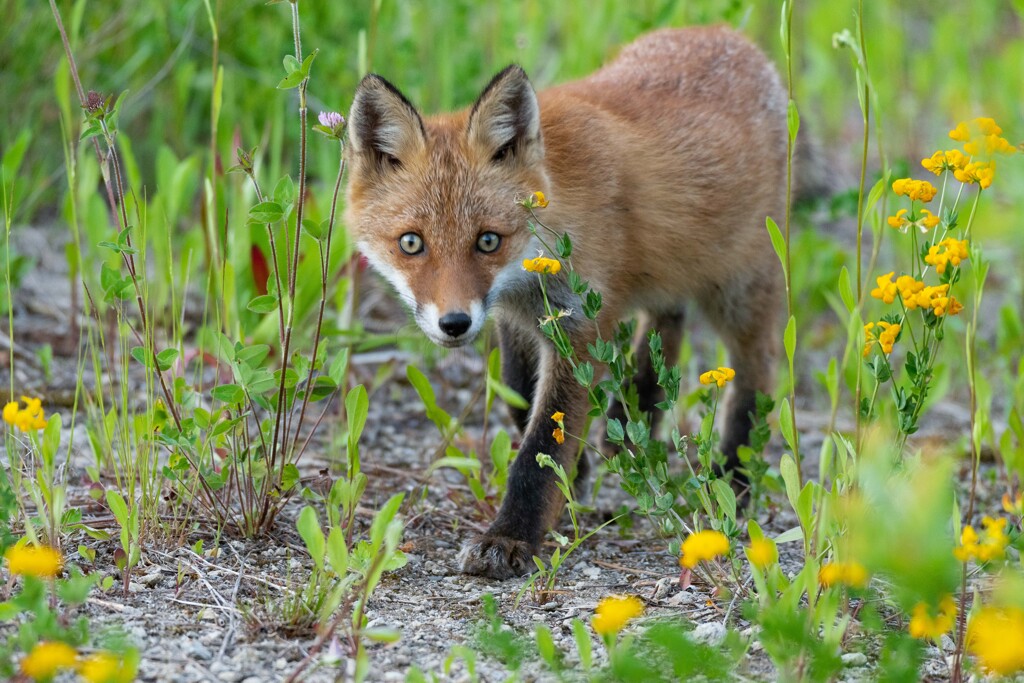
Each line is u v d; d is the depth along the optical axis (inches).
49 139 531.5
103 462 328.5
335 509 276.2
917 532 177.8
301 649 230.5
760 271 401.1
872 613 217.6
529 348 357.4
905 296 234.7
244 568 275.4
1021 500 254.8
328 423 410.0
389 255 322.0
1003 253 522.0
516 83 314.0
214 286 422.0
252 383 286.7
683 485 282.0
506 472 319.6
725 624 250.5
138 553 254.2
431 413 343.3
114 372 409.4
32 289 466.0
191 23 532.7
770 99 415.8
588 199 333.1
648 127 370.9
